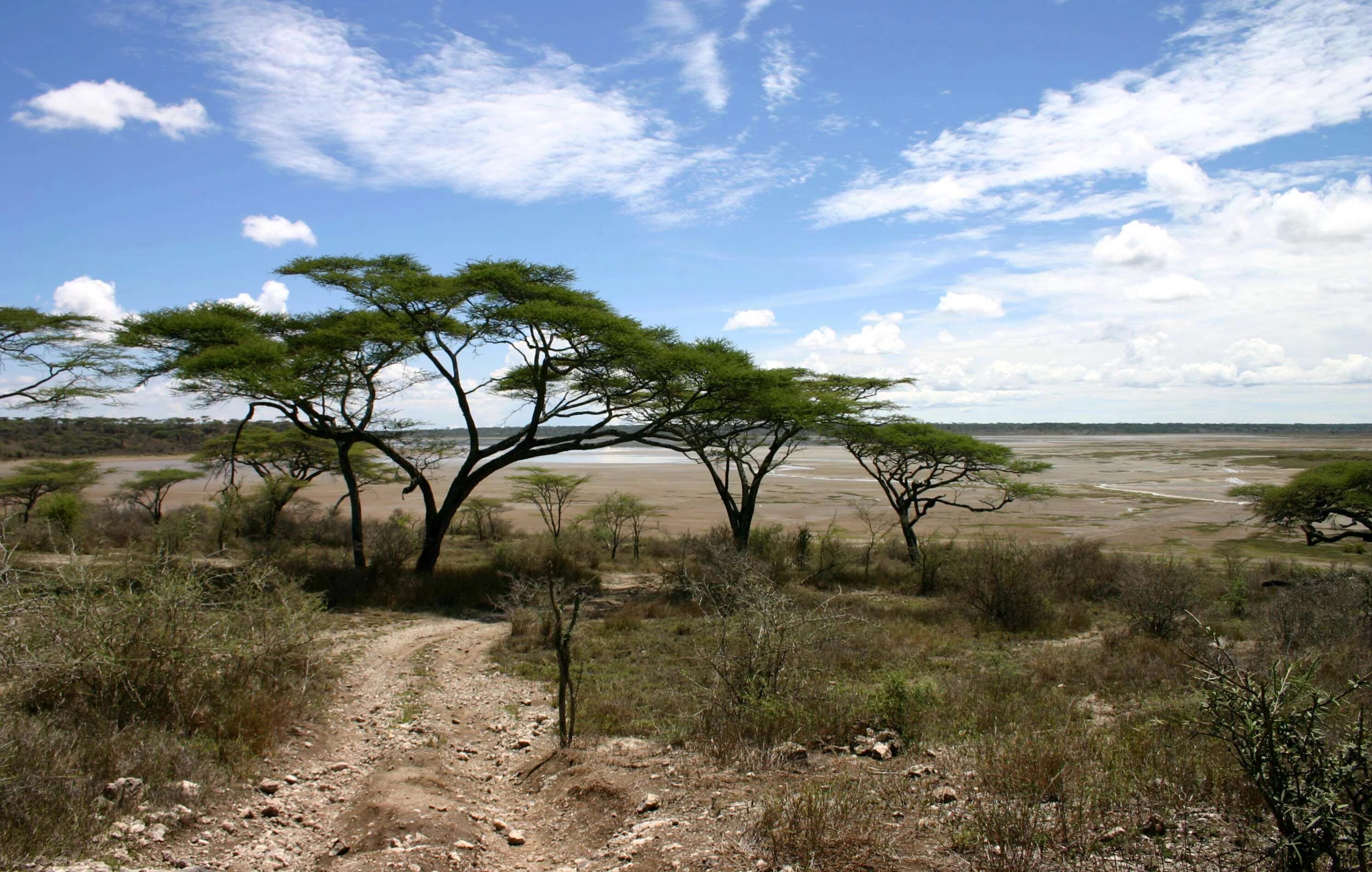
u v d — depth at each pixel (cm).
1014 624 1645
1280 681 453
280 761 678
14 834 439
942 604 1834
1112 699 963
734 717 772
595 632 1491
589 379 2206
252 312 2212
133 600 721
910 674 1090
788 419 2397
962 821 498
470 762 741
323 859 488
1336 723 603
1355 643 1173
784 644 867
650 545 3188
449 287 1911
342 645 1340
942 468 3156
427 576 2002
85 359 2503
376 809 552
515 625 1467
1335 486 2405
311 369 1973
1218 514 4666
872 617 1694
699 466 9912
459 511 3816
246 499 2989
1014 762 589
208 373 1797
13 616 654
